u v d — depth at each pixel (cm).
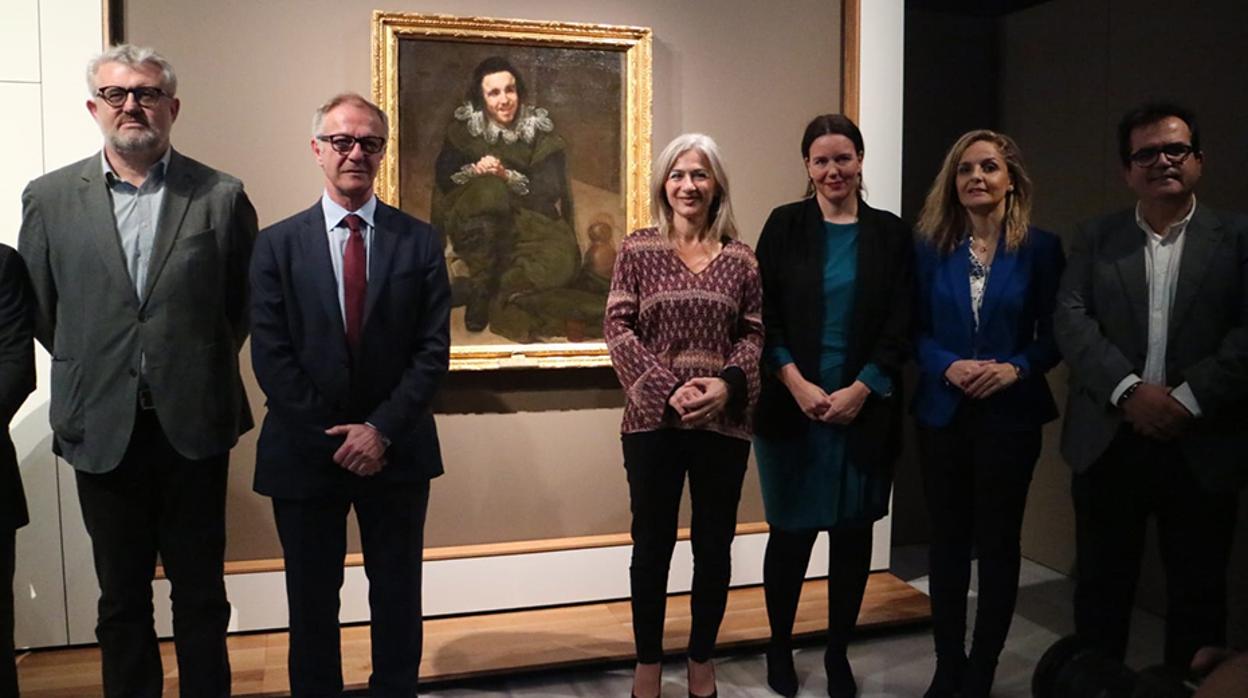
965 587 261
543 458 326
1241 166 299
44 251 224
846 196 259
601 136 318
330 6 297
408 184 302
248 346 299
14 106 277
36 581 287
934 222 261
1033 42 386
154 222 224
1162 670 136
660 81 325
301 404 218
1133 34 339
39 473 285
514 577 321
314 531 225
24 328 223
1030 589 361
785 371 256
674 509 251
